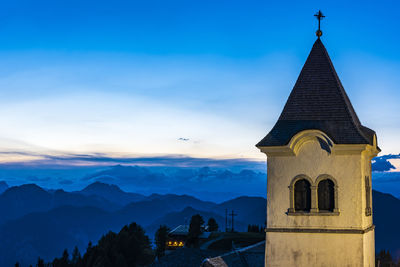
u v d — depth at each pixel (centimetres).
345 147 3400
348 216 3403
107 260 12319
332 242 3422
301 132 3462
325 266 3412
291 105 3697
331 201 3472
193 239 15162
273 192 3559
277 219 3531
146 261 13775
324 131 3422
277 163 3572
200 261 8325
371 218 3759
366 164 3638
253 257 4338
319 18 3872
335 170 3453
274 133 3600
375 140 3709
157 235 16825
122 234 13488
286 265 3481
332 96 3644
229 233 14238
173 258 8612
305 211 3494
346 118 3534
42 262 14075
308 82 3734
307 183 3522
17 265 13425
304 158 3522
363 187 3441
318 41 3847
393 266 12381
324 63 3759
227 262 4203
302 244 3472
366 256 3456
